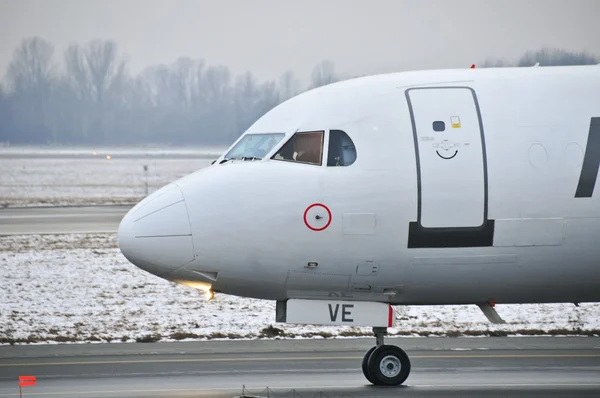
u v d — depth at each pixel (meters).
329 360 75.25
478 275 60.31
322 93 62.06
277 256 59.12
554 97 61.16
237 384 66.12
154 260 59.41
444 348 80.00
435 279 60.31
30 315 98.94
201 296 109.62
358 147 59.50
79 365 73.69
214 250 59.03
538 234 59.47
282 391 63.31
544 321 92.81
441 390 62.97
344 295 61.59
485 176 59.09
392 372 64.31
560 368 71.50
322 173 59.22
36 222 196.12
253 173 59.72
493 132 59.81
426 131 59.62
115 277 123.56
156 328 91.44
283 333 87.56
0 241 161.38
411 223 58.81
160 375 69.56
